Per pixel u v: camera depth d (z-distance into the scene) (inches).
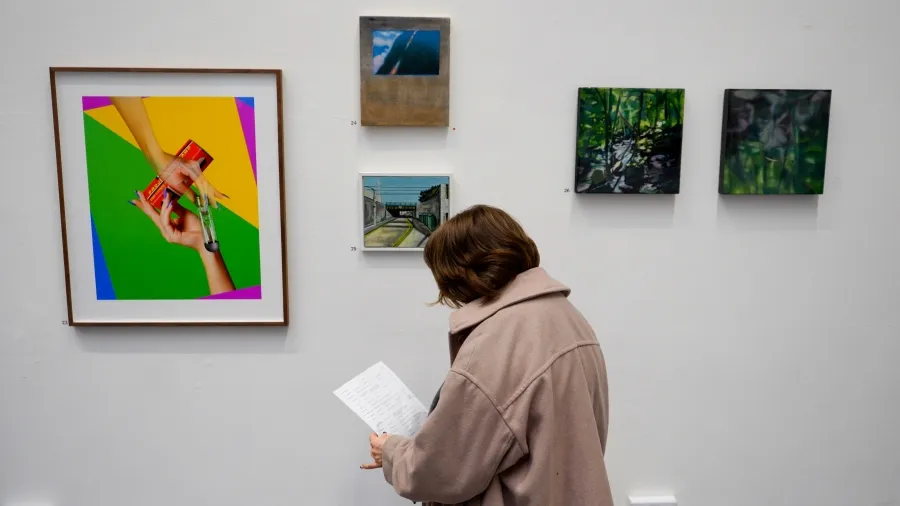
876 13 60.4
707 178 61.7
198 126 58.7
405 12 58.6
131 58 58.1
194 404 62.7
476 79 59.6
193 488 63.8
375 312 62.1
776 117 59.8
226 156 59.2
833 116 61.6
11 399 61.7
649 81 60.3
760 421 65.3
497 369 38.5
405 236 60.5
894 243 63.4
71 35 57.5
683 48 60.0
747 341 64.1
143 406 62.5
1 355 61.1
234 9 57.8
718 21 59.9
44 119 58.5
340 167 60.1
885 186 62.7
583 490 39.2
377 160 60.1
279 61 58.6
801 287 63.6
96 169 58.8
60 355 61.4
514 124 60.2
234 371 62.4
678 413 64.8
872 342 64.7
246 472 63.8
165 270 60.4
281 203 59.2
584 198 61.4
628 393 64.3
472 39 59.1
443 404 38.7
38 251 60.1
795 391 65.0
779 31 60.2
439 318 62.4
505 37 59.2
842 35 60.5
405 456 41.6
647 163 59.9
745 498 65.8
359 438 63.8
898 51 60.9
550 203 61.3
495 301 41.0
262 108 58.6
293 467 63.9
